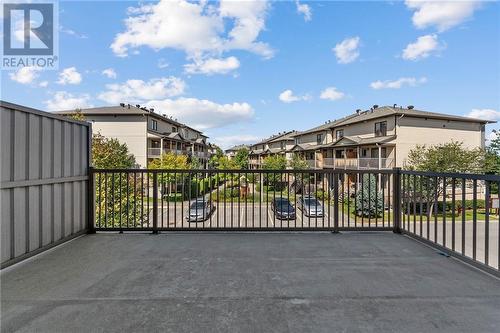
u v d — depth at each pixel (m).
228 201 15.36
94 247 3.12
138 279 2.23
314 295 1.96
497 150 18.73
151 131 26.03
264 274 2.34
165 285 2.11
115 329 1.54
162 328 1.55
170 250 3.01
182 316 1.68
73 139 3.47
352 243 3.30
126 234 3.71
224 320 1.63
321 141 30.61
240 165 41.88
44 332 1.51
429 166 14.86
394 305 1.82
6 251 2.46
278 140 43.28
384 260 2.71
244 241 3.38
